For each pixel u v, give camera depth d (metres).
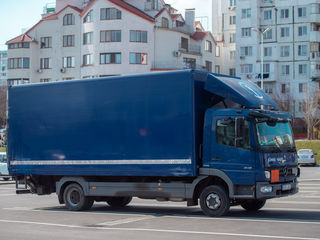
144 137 14.06
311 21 72.81
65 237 10.57
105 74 62.66
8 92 17.08
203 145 13.30
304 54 73.19
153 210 15.72
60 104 15.91
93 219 13.49
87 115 15.27
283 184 13.12
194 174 13.17
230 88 13.19
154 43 64.31
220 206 13.09
